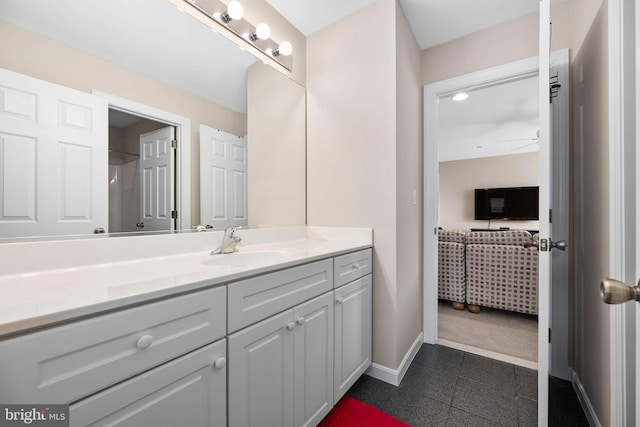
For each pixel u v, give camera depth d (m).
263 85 1.65
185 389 0.69
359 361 1.47
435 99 2.04
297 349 1.05
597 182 1.18
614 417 0.93
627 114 0.91
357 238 1.67
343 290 1.34
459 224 6.62
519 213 5.91
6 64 0.81
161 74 1.21
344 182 1.74
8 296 0.61
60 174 0.91
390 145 1.56
